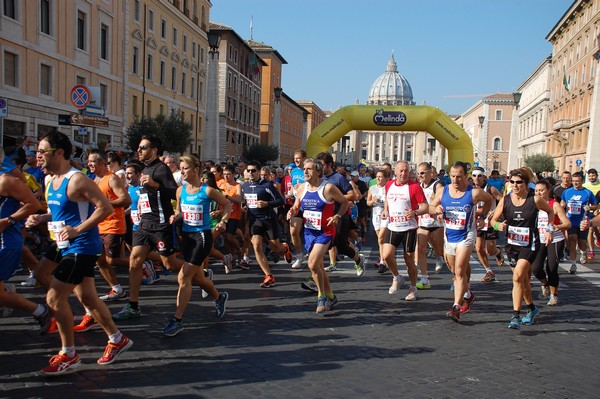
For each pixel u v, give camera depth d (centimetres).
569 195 1154
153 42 3862
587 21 5706
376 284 964
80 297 502
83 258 486
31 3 2502
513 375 520
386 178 1217
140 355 544
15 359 521
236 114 6325
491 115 10181
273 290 886
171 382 475
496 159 10194
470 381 500
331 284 955
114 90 3316
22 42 2438
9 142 1480
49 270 566
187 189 642
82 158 1414
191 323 669
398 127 2488
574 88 6181
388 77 19962
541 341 644
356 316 730
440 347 604
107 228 748
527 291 719
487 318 747
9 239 532
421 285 934
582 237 1288
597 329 705
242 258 1090
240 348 577
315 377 497
